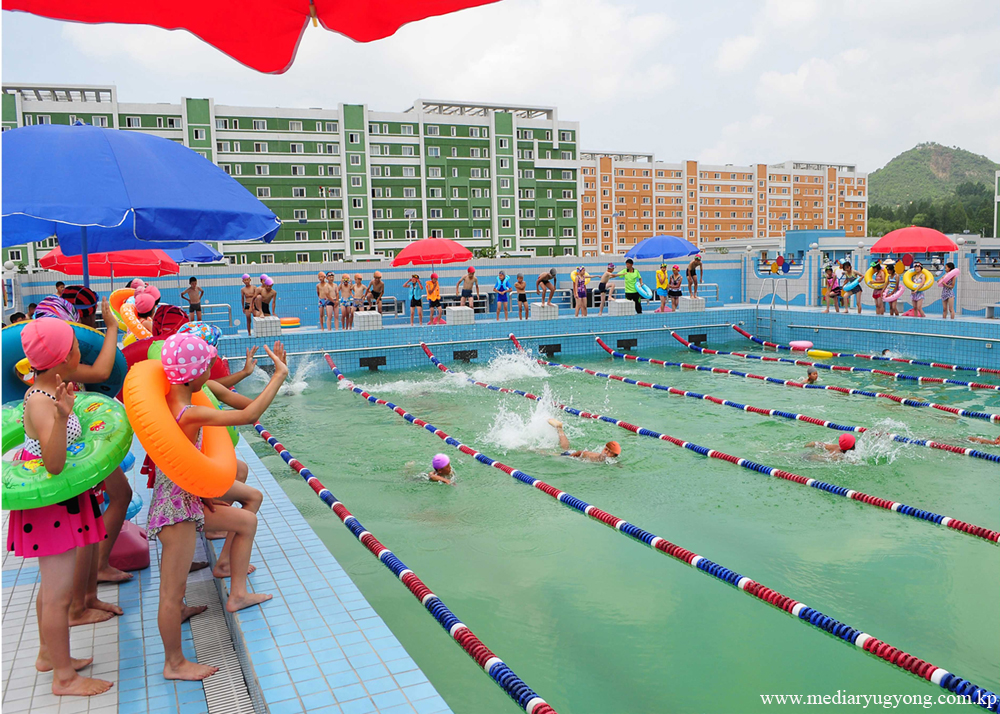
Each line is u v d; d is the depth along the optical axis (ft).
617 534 18.31
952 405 32.94
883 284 52.24
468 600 14.56
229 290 56.03
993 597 14.33
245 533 11.59
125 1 6.95
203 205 11.14
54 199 9.87
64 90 163.94
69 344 8.92
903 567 15.87
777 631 13.17
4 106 156.76
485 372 45.91
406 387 40.63
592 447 27.02
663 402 35.53
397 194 189.78
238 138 172.14
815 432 28.68
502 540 17.93
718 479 22.72
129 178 10.69
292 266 57.57
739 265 73.00
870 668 11.86
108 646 10.90
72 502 9.29
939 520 18.56
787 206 377.30
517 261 66.28
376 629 10.98
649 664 12.05
